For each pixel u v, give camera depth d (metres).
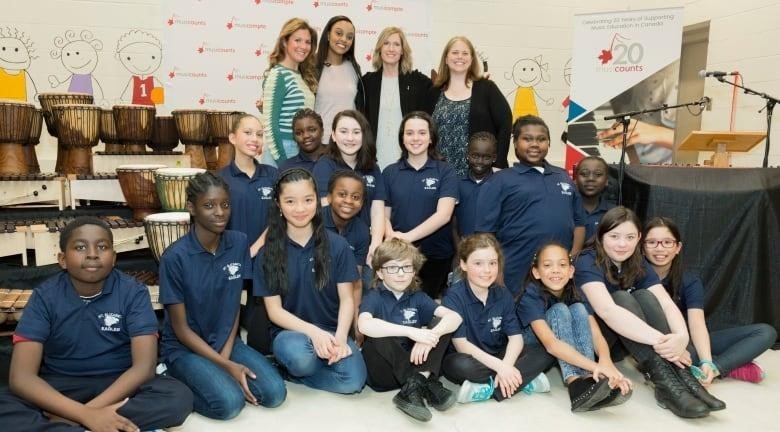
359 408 2.00
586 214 2.80
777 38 3.99
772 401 2.10
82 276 1.70
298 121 2.68
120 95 4.24
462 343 2.12
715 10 4.58
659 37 4.18
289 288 2.17
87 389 1.78
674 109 4.24
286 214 2.12
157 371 2.04
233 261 2.10
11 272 2.38
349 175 2.40
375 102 3.19
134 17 4.18
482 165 2.90
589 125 4.41
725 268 2.64
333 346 2.02
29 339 1.69
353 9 4.48
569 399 2.11
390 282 2.14
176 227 2.35
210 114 3.10
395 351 2.03
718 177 2.69
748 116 4.26
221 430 1.81
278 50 3.00
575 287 2.29
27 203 2.65
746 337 2.28
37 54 4.03
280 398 1.97
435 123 2.98
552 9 4.90
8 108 2.54
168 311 2.05
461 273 2.29
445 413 1.97
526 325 2.19
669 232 2.34
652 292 2.28
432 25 4.65
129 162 2.85
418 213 2.81
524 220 2.59
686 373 2.06
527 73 4.94
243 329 2.77
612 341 2.31
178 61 4.26
